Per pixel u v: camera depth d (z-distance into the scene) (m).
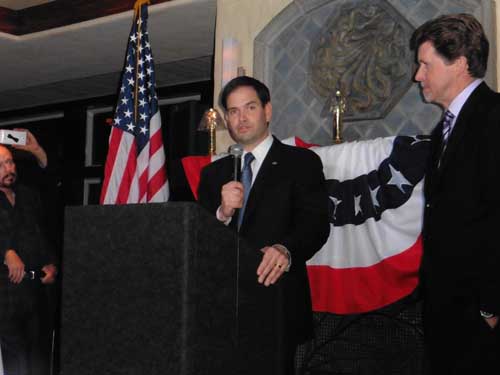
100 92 7.61
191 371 1.17
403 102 3.73
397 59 3.77
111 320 1.23
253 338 1.47
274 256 1.55
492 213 1.97
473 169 2.05
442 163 2.14
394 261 2.69
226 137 4.39
